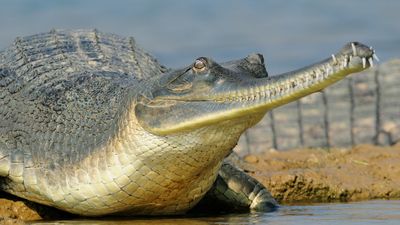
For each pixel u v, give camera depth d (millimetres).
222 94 27219
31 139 32000
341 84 58750
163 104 28141
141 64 38812
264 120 57562
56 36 39781
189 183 29875
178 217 31594
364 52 23625
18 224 29094
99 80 33625
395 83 58531
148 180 29156
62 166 30484
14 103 34000
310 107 58344
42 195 31094
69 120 31641
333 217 31422
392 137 56562
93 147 29859
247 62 29047
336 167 42906
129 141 28734
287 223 30000
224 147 28531
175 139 28047
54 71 35500
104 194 29703
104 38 40594
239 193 34844
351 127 57469
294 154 50000
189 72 27922
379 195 38969
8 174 31438
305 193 38062
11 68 36219
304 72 25234
